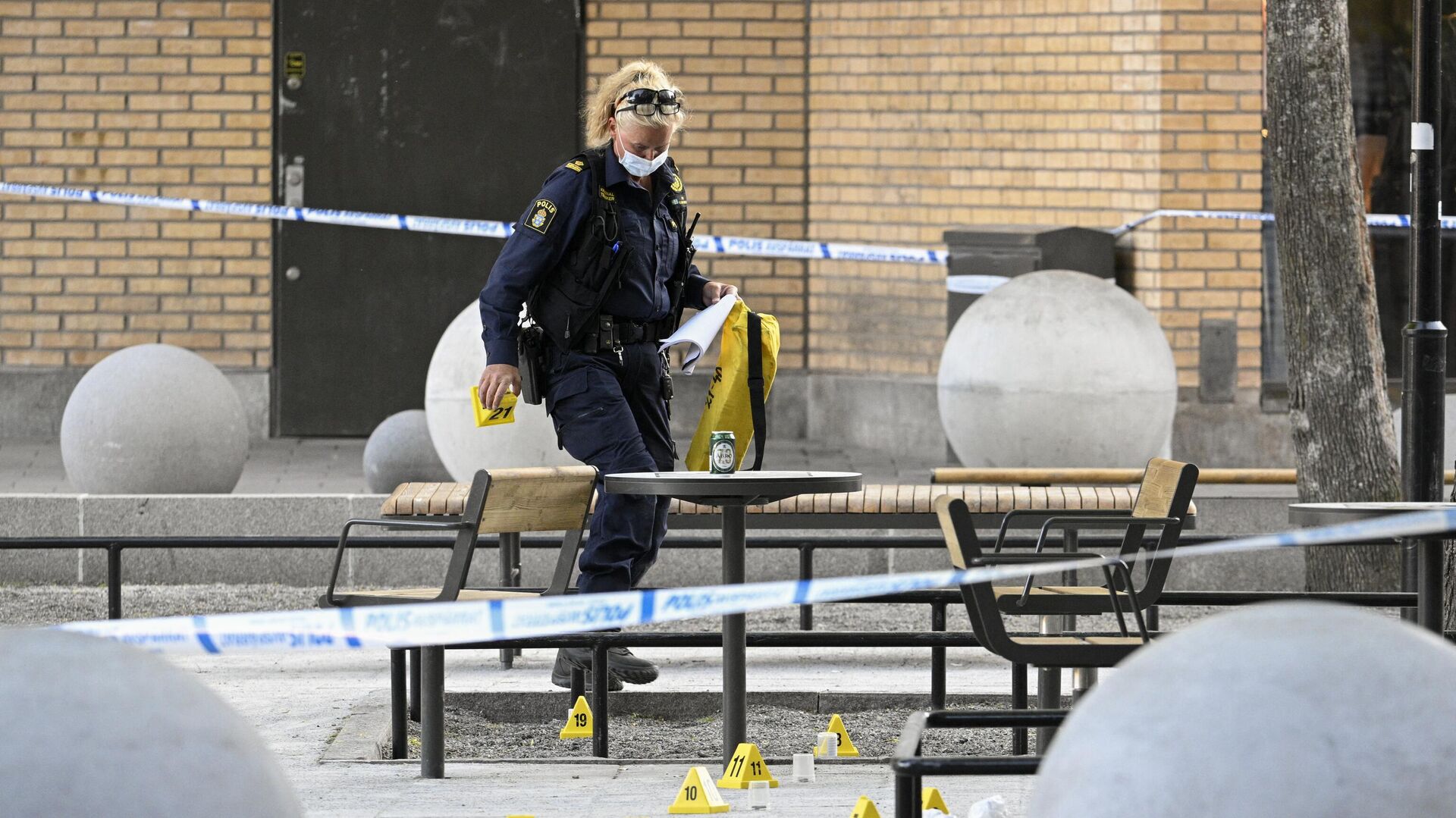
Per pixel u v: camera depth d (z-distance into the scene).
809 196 56.16
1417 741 9.94
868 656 32.75
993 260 49.19
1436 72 30.31
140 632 16.72
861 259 54.16
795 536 38.41
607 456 24.44
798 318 56.41
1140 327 42.09
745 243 51.69
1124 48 48.97
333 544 31.14
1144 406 41.44
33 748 9.74
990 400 41.66
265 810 10.12
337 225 55.81
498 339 24.33
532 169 56.03
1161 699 10.32
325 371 56.00
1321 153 34.62
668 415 25.77
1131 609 21.95
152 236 55.66
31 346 55.59
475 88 55.91
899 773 13.12
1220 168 48.62
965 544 19.55
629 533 24.30
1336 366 34.69
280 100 55.59
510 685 29.25
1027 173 50.59
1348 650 10.34
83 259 55.56
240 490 44.69
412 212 55.88
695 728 27.84
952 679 30.23
